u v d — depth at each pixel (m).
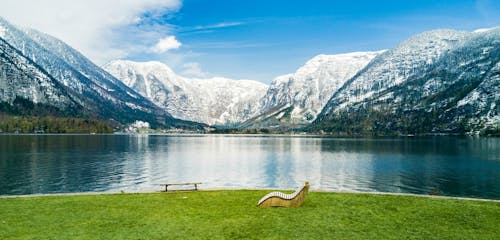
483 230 20.19
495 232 19.89
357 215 23.08
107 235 18.83
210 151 160.12
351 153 149.88
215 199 27.67
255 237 18.77
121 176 76.31
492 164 105.88
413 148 177.88
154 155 130.50
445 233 19.62
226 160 117.50
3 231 19.30
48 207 24.53
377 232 19.70
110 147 165.88
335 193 30.23
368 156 134.25
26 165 90.56
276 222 21.45
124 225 20.61
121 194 29.33
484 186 70.44
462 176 82.75
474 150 160.38
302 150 168.38
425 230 20.11
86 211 23.56
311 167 98.50
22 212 23.11
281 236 18.94
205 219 22.00
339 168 96.75
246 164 105.69
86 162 100.31
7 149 138.38
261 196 28.89
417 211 24.14
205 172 86.94
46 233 19.05
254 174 84.81
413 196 29.00
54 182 67.31
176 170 88.94
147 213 23.27
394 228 20.44
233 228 20.25
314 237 18.83
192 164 103.62
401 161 114.81
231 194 29.69
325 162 112.06
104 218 22.00
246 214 23.22
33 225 20.41
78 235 18.78
